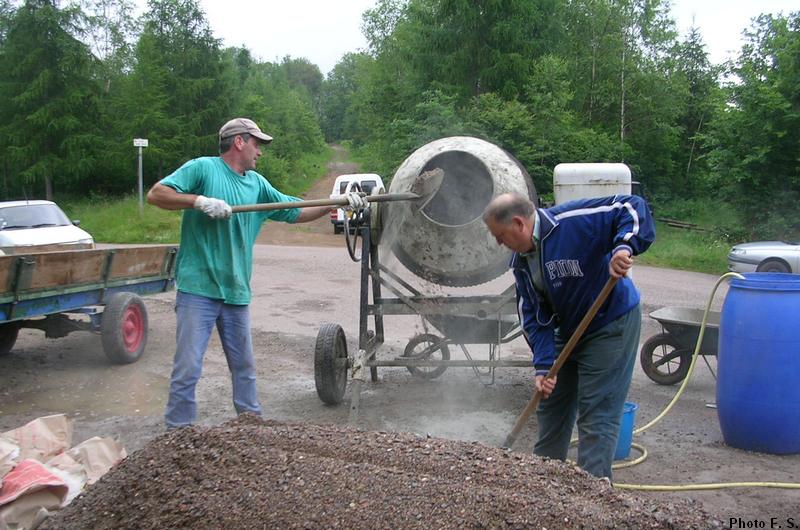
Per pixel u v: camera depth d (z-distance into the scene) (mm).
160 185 4070
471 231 5082
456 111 24562
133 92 37406
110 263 7016
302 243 21328
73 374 6688
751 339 4602
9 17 37688
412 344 6305
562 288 3365
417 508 2301
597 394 3408
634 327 3439
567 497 2400
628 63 29016
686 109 32000
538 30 26719
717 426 5324
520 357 7273
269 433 2811
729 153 18594
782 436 4609
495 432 5059
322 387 5523
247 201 4465
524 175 5363
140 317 7328
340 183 23156
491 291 10180
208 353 7539
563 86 24359
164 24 40344
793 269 13547
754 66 18734
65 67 35938
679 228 23484
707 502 3852
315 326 8953
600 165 6820
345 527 2242
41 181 36812
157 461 2615
